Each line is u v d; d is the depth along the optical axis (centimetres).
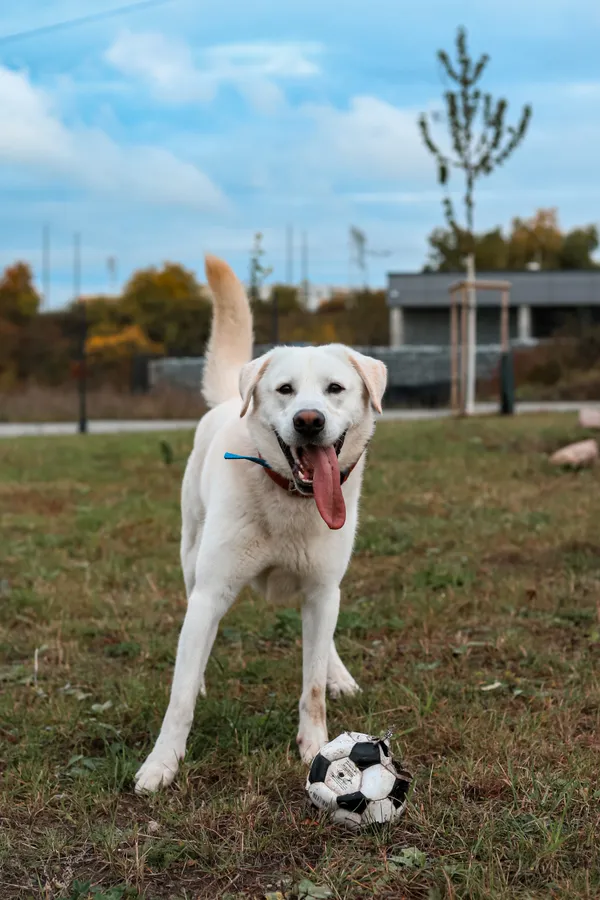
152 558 668
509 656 448
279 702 395
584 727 362
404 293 4347
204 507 413
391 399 2634
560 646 462
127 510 845
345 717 379
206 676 432
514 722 363
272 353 358
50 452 1326
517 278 4306
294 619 504
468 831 279
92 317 4038
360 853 271
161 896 254
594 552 638
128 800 313
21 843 281
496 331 4362
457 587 564
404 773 299
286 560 350
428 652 458
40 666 451
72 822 295
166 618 527
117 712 384
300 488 331
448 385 2622
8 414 2462
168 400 2595
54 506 892
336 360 356
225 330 478
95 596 561
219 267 470
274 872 264
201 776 328
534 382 3019
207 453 398
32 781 319
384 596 553
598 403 2645
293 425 327
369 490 905
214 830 285
